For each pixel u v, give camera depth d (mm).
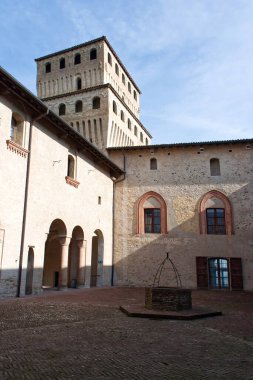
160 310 12828
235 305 16156
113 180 29094
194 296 20500
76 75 38500
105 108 34531
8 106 15914
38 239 17516
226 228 26484
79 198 22453
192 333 9391
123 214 28438
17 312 11758
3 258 14922
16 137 16875
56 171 19750
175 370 6121
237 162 27469
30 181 17109
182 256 26594
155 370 6102
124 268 27375
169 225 27359
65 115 36469
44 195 18312
